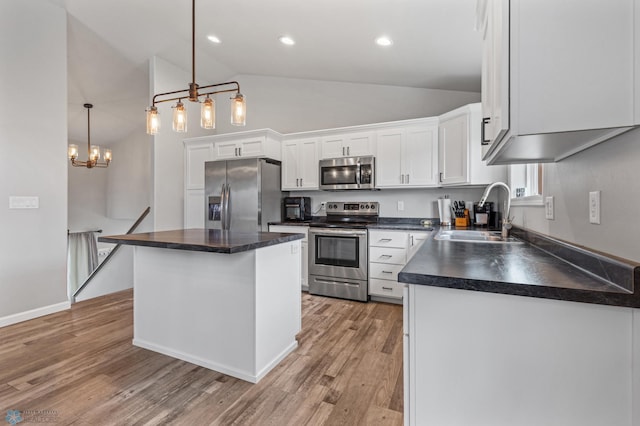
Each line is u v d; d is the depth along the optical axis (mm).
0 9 2697
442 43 2801
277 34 3270
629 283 807
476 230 2873
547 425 903
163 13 3145
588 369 863
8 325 2764
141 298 2365
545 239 1534
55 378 1943
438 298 1021
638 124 821
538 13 922
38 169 2947
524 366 925
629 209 881
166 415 1605
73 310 3203
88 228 7051
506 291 919
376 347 2387
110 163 7285
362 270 3531
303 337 2570
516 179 2607
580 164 1206
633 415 824
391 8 2395
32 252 2920
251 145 4270
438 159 3500
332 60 3658
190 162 4680
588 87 869
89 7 3096
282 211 4488
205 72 4680
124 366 2098
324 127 4547
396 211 4066
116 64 4242
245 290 1953
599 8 856
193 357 2143
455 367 1003
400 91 4105
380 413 1631
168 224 4465
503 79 974
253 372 1924
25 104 2855
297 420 1576
